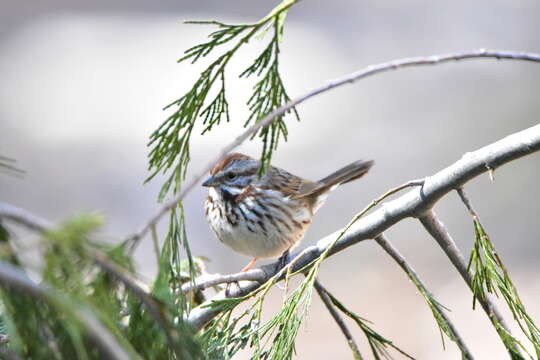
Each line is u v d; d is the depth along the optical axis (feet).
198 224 51.93
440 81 68.18
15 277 7.87
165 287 10.32
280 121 13.42
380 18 77.66
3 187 56.59
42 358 9.65
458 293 48.47
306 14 79.00
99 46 74.79
